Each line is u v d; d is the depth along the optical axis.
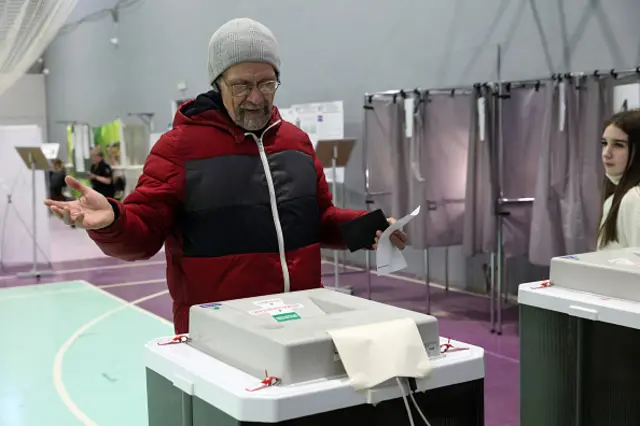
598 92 3.80
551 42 4.81
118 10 12.62
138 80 12.19
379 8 6.44
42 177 7.45
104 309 5.41
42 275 7.00
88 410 3.27
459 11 5.57
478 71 5.43
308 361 1.11
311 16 7.40
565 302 1.74
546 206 3.97
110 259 8.05
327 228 1.88
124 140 11.88
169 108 11.13
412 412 1.17
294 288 1.69
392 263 1.38
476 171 4.47
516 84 4.72
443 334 4.38
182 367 1.21
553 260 1.89
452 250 5.84
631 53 4.27
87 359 4.10
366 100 4.98
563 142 3.90
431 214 4.66
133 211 1.53
